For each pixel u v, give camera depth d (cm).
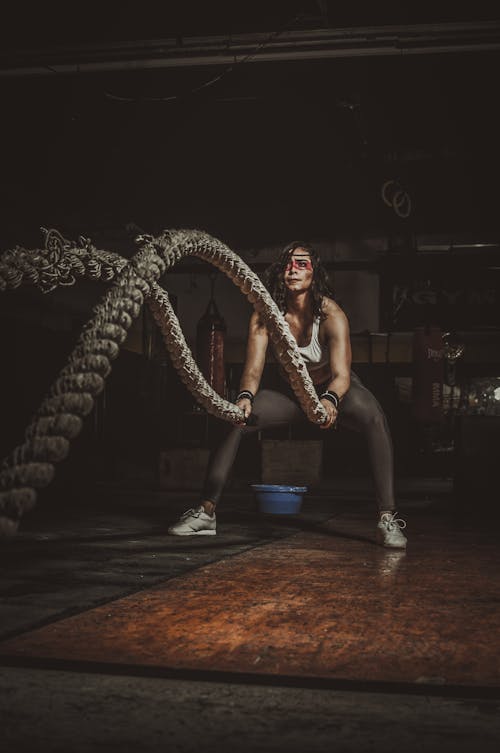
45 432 107
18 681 162
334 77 896
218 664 173
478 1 695
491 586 285
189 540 425
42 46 762
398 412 1700
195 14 712
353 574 309
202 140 1116
